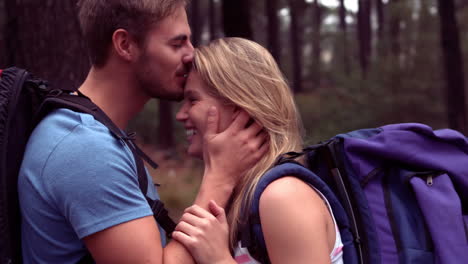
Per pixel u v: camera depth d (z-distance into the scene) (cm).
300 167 154
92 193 145
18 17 322
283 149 168
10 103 155
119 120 180
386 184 168
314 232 145
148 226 151
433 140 173
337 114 1400
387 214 160
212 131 171
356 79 1510
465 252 153
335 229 156
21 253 162
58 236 154
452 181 170
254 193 151
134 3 170
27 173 153
